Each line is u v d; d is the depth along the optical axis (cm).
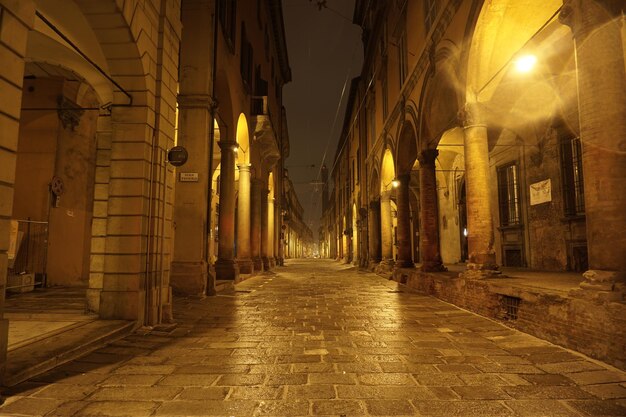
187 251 1063
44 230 1154
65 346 498
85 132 1307
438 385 397
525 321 630
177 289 1038
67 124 1234
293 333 639
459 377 421
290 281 1644
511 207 1439
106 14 588
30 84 1201
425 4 1220
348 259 3588
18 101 395
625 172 485
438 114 1178
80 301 867
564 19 552
